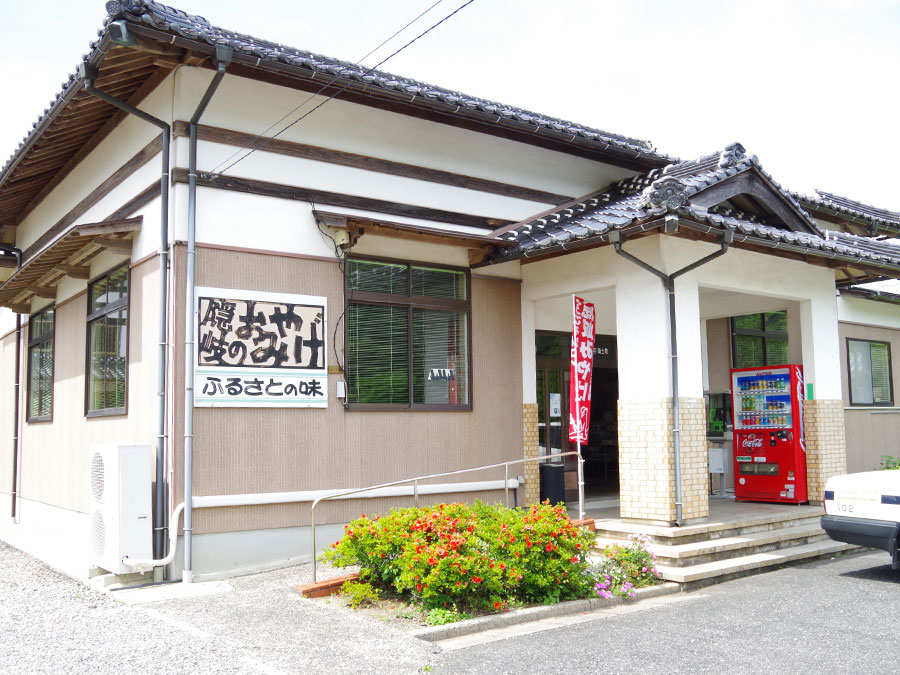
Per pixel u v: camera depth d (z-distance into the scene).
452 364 9.98
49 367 11.95
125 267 9.09
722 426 12.78
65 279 11.19
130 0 7.05
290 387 8.52
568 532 7.13
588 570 7.45
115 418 9.12
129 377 8.79
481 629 6.27
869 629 6.10
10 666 5.29
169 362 7.95
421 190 9.84
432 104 9.05
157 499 7.87
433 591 6.43
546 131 10.18
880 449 14.57
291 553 8.45
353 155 9.30
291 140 8.85
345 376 8.95
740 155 9.52
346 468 8.89
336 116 9.20
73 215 11.14
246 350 8.28
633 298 9.12
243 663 5.29
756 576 8.20
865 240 12.41
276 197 8.67
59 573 8.55
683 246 9.05
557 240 8.95
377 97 9.09
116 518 7.56
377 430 9.17
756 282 9.91
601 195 11.53
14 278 10.90
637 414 8.94
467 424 9.95
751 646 5.74
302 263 8.76
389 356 9.42
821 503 10.42
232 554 8.07
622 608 7.01
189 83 8.20
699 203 8.73
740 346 13.16
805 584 7.73
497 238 9.68
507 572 6.68
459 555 6.52
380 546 6.95
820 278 10.92
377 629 6.04
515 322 10.55
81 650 5.60
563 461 11.85
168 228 8.12
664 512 8.58
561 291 10.10
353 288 9.19
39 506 11.91
